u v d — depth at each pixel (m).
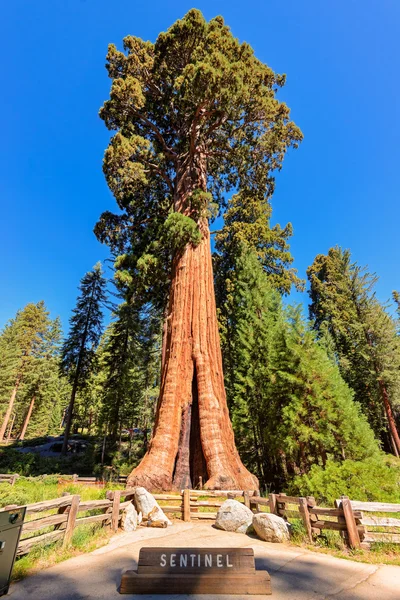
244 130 17.12
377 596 3.62
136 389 28.22
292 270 24.34
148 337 29.64
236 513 6.91
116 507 6.53
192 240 14.00
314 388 11.84
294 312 13.87
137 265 14.96
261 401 15.74
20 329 42.62
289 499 6.55
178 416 11.18
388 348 23.58
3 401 37.44
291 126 17.88
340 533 5.57
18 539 3.95
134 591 3.69
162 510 7.78
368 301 25.62
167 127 20.25
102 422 25.33
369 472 8.42
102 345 40.31
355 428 11.67
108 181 16.53
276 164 19.25
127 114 17.80
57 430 48.09
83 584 3.89
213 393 11.52
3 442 36.19
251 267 21.55
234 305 22.31
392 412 25.69
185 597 3.62
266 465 15.36
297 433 11.93
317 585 3.92
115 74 18.06
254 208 24.67
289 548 5.51
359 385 26.67
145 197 19.91
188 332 12.70
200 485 10.44
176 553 4.04
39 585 3.84
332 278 35.84
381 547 5.25
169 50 17.12
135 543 5.64
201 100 13.31
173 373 11.89
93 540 5.59
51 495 9.82
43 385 39.78
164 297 19.50
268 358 15.80
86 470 21.42
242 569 3.90
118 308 28.59
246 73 13.99
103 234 19.69
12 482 12.61
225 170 21.89
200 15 15.75
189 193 15.69
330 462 9.29
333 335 31.95
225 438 10.88
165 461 10.16
